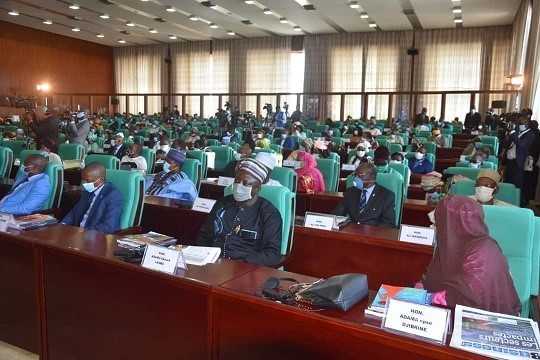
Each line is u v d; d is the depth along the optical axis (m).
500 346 1.42
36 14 17.80
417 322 1.53
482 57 18.53
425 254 2.91
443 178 5.48
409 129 13.55
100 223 3.27
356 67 20.36
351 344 1.61
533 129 6.80
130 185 3.43
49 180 4.06
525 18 13.35
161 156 6.50
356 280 1.81
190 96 22.94
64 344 2.39
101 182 3.42
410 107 19.58
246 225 2.74
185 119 17.83
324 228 3.24
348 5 15.16
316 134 11.42
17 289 2.55
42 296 2.43
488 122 13.56
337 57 20.59
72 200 4.52
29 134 9.66
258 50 21.94
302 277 2.05
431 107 19.41
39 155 4.02
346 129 13.20
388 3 14.84
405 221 4.34
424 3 14.68
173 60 23.80
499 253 1.77
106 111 23.33
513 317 1.59
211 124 15.48
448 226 1.80
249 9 16.00
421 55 19.39
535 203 6.83
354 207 3.79
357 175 3.76
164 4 15.55
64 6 16.31
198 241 2.84
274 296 1.79
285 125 14.21
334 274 3.21
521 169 6.82
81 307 2.30
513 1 14.20
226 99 22.72
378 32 19.92
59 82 22.70
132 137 10.20
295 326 1.72
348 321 1.62
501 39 18.23
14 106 19.36
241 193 2.72
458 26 18.44
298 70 21.59
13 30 20.64
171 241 2.39
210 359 1.93
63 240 2.44
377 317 1.65
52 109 9.76
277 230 2.71
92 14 17.55
